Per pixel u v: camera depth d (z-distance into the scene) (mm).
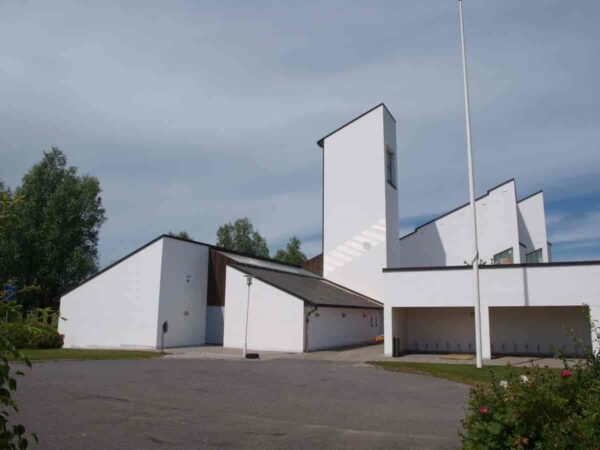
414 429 8477
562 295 19828
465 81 19234
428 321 25953
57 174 43469
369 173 36531
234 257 31250
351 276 36188
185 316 28391
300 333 24953
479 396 5020
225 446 7004
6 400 3037
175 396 10992
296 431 8055
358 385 13609
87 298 28547
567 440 4113
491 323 24938
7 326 3057
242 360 19859
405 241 39094
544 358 21516
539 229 39500
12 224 3557
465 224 37469
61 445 6762
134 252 27719
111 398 10398
